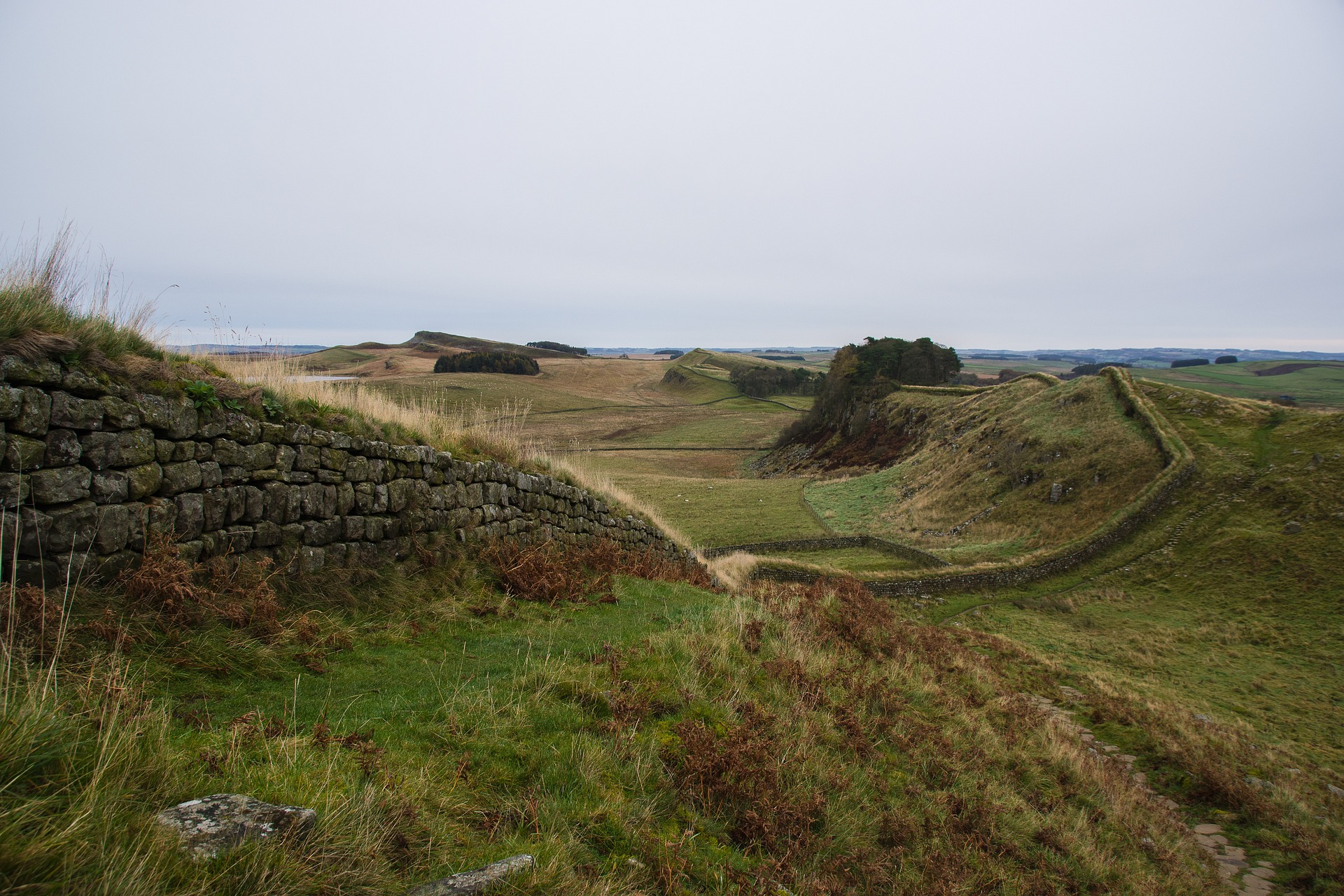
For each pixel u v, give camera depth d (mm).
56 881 2217
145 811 2758
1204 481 32844
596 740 4801
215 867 2502
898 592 27500
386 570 7230
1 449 4094
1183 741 12086
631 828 4062
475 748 4312
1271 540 27359
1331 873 8062
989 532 37281
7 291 4703
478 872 3102
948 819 6262
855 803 5707
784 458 80875
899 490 51000
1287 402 103375
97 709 3281
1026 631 23188
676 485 58969
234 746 3453
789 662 7656
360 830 3051
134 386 5074
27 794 2639
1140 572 28641
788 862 4535
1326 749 13648
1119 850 7457
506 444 11359
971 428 54375
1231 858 8602
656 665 6469
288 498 6227
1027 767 8516
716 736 5469
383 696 4805
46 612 3977
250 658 4762
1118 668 19234
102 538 4637
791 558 35750
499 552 9047
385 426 8117
